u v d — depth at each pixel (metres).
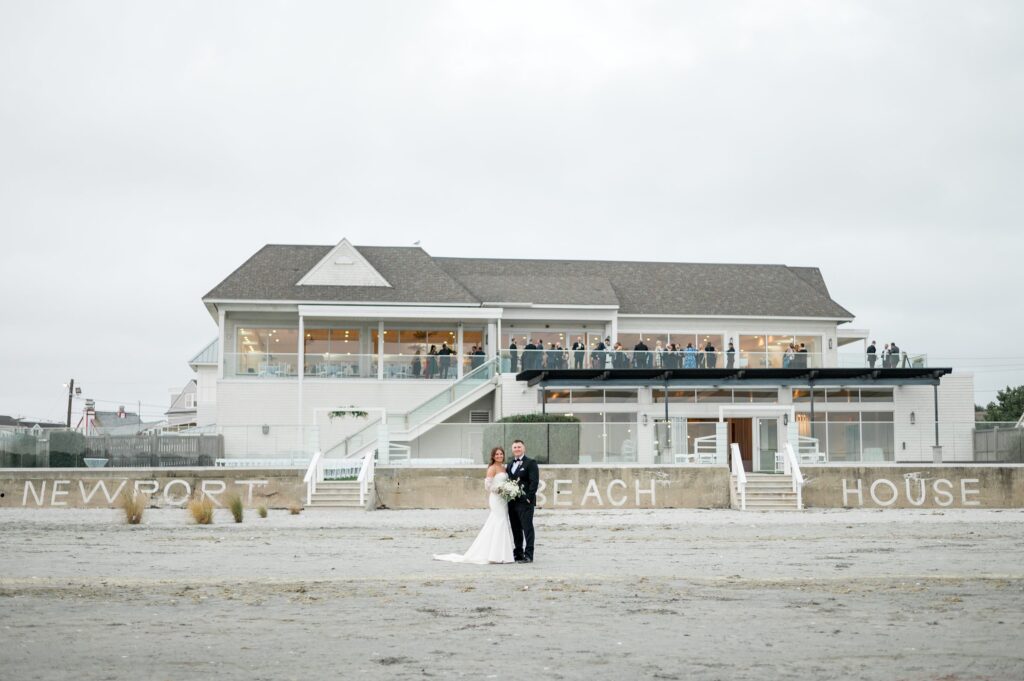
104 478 31.88
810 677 8.26
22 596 12.52
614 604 12.02
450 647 9.47
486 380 47.22
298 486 32.06
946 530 23.75
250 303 49.25
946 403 48.19
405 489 32.47
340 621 10.85
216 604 11.98
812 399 44.78
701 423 38.34
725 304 54.72
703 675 8.33
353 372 49.34
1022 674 8.35
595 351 47.25
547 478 32.47
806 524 25.98
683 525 25.75
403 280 52.06
